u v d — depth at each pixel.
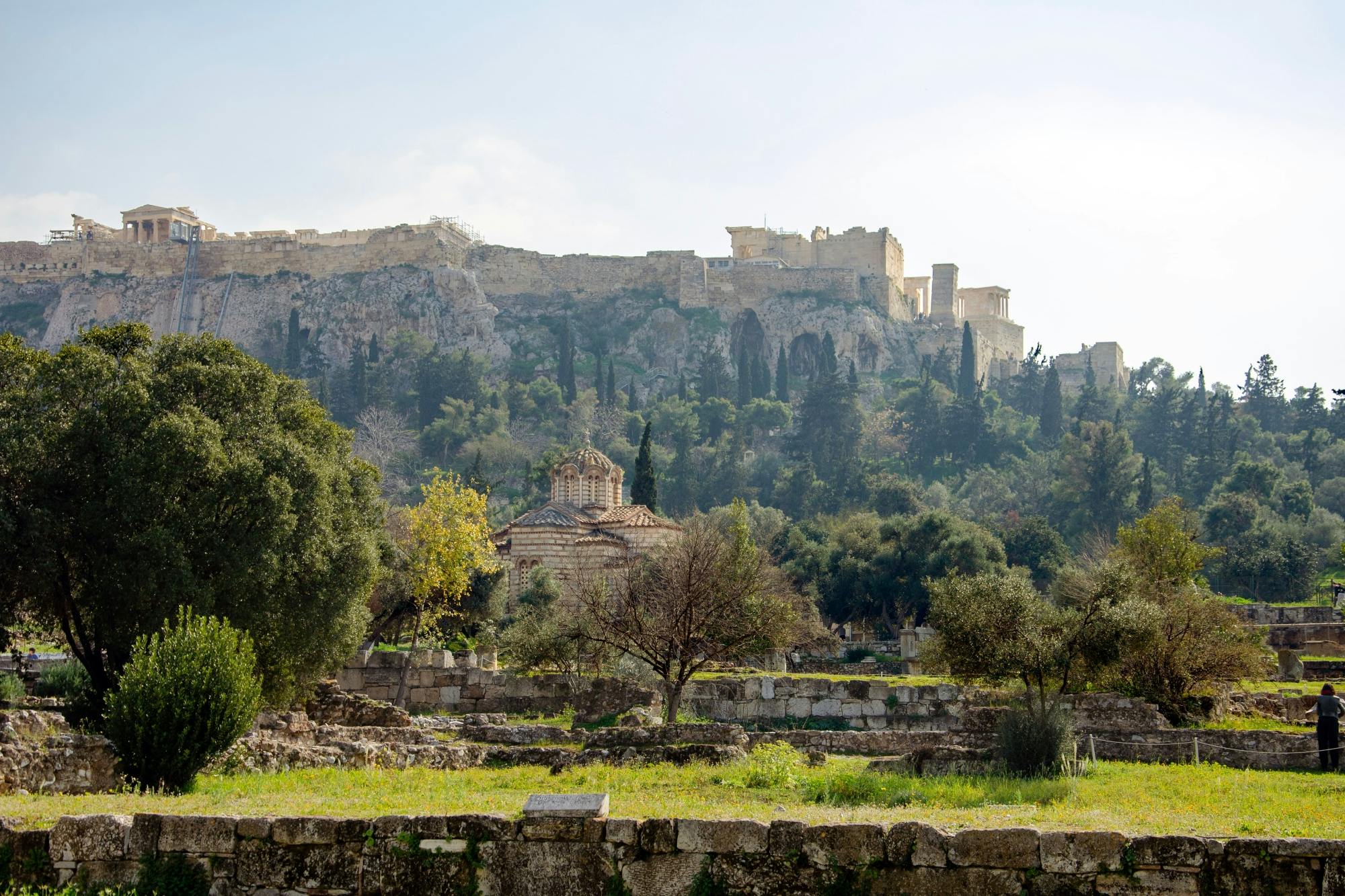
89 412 38.06
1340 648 64.62
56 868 19.00
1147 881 17.53
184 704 25.56
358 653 54.19
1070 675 37.59
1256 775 29.66
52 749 25.19
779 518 125.69
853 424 198.62
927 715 44.09
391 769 28.81
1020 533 119.31
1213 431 185.38
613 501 98.12
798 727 44.72
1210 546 114.88
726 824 18.41
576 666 52.94
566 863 18.45
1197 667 41.72
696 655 47.19
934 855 17.89
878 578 102.19
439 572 64.88
